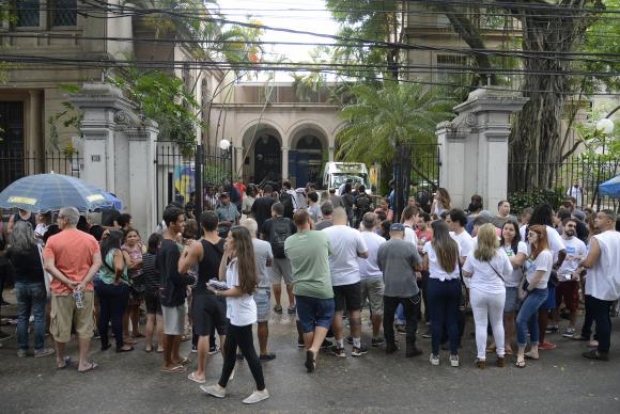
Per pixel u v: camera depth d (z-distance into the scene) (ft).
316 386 21.84
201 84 102.42
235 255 19.92
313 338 23.62
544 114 49.98
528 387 21.83
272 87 118.42
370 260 27.02
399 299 25.36
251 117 120.57
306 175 135.33
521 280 24.77
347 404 20.16
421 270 26.37
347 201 52.95
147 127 42.57
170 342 23.27
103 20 70.38
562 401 20.49
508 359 25.09
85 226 28.78
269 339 28.12
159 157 45.96
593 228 30.19
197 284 22.20
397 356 25.53
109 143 41.78
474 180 43.75
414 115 74.43
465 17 61.36
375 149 75.25
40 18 71.51
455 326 24.16
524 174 49.24
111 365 24.29
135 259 26.86
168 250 22.72
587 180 49.24
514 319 25.94
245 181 134.21
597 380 22.59
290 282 32.65
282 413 19.38
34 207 25.62
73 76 71.26
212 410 19.61
